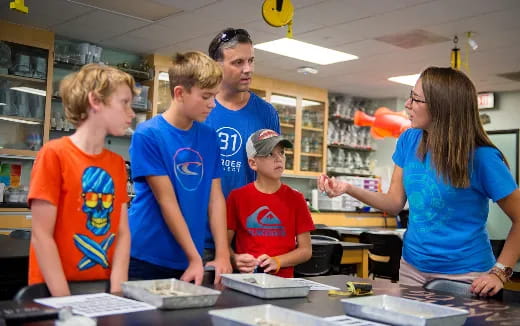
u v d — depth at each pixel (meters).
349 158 8.80
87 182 1.50
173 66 1.76
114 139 6.57
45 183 1.42
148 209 1.80
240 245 2.11
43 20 5.29
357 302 1.24
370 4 4.52
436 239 1.83
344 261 4.59
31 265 1.46
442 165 1.79
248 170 2.21
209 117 2.14
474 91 1.82
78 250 1.48
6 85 5.47
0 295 2.43
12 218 5.17
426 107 1.85
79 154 1.51
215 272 1.72
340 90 8.34
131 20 5.20
